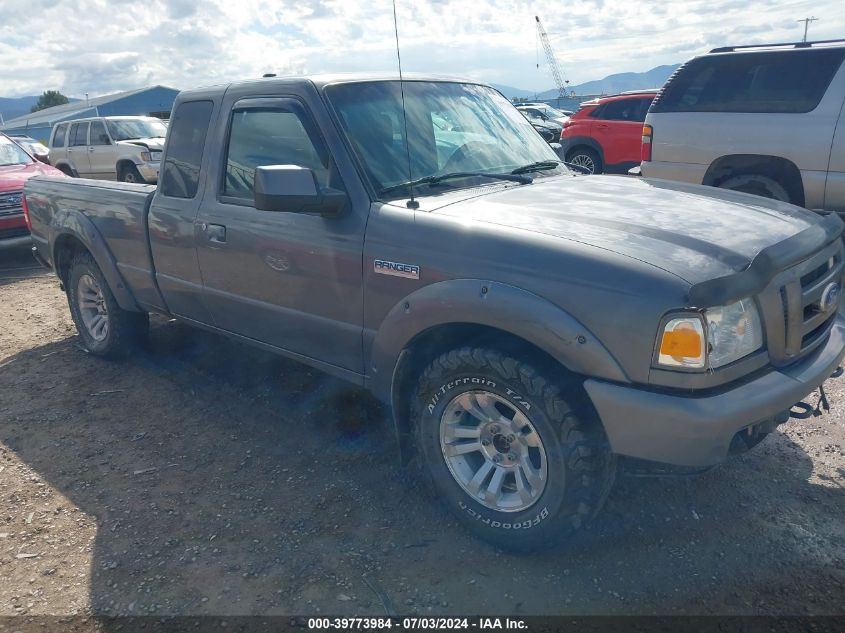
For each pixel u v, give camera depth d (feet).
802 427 12.32
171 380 15.53
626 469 8.84
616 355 7.91
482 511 9.42
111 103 256.73
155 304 14.80
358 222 10.17
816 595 8.38
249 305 12.23
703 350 7.66
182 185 13.30
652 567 8.98
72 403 14.60
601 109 40.24
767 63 21.16
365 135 10.83
